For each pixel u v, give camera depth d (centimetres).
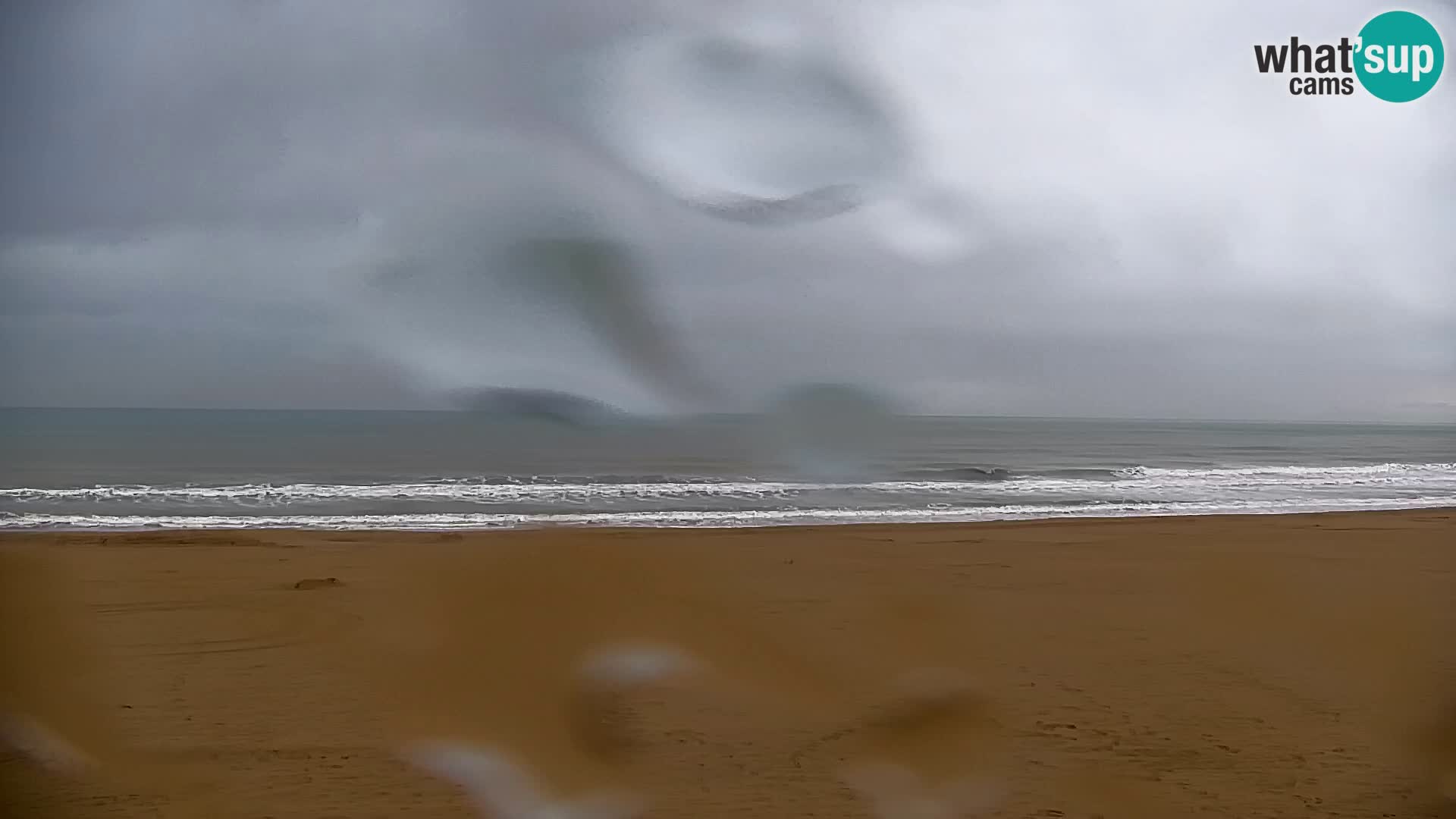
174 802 363
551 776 392
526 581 738
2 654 525
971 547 950
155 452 2653
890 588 735
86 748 411
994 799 370
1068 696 486
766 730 441
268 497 1614
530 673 515
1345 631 614
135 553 870
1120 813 360
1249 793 375
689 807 366
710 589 724
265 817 353
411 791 377
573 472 2166
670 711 465
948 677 511
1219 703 475
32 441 3052
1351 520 1216
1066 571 817
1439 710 466
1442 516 1256
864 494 1703
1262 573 803
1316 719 455
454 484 1858
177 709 457
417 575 762
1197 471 2364
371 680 500
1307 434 4831
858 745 426
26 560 814
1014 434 4319
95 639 567
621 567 805
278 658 535
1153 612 663
